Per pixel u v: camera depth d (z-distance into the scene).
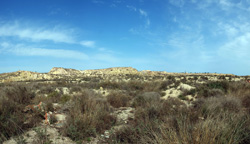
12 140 4.44
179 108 7.06
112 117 6.54
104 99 8.91
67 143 4.47
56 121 6.02
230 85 13.81
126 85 19.28
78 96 8.25
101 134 5.16
